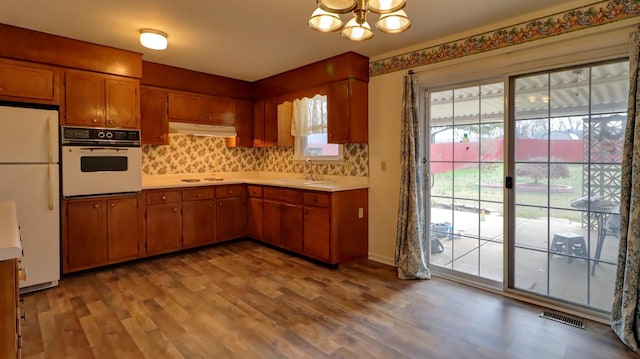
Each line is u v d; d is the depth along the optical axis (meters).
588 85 2.52
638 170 2.14
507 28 2.84
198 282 3.25
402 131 3.42
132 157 3.70
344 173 4.23
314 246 3.80
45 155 3.06
